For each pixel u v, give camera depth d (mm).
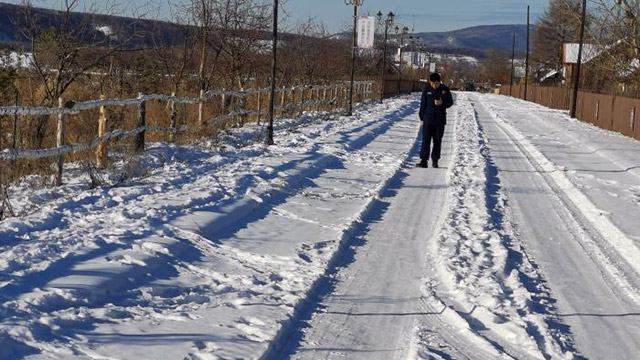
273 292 7254
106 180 12297
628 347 6469
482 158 19984
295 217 10977
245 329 6168
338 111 37188
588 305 7629
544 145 25016
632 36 41031
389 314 6988
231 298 6961
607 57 48125
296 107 32031
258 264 8297
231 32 26359
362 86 52000
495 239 10117
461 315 6984
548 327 6789
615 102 33344
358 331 6500
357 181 14805
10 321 5598
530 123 37875
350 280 8047
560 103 59375
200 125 19266
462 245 9656
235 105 24516
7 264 6941
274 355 5844
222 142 19078
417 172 16844
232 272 7875
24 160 12430
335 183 14391
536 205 13352
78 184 11742
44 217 9031
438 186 14836
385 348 6137
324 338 6285
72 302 6281
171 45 25906
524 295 7664
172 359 5391
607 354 6273
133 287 6957
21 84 17797
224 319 6359
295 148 19203
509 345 6332
